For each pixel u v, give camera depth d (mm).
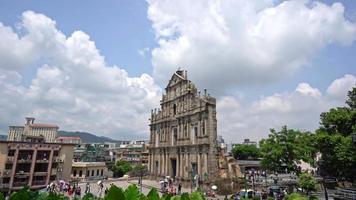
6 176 66875
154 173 76812
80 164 95000
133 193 6316
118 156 147375
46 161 75000
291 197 11055
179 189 50625
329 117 42031
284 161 51281
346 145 36250
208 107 57219
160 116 77312
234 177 55875
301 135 52469
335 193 45281
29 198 6832
